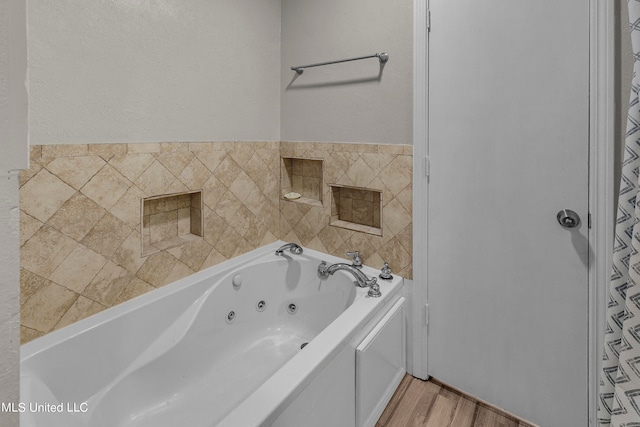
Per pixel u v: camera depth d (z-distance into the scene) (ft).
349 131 6.30
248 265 6.49
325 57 6.51
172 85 5.29
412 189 5.65
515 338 4.94
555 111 4.36
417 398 5.51
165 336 5.18
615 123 4.00
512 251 4.85
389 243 6.03
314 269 6.64
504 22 4.63
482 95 4.89
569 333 4.50
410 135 5.60
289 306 6.93
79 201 4.36
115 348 4.61
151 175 5.12
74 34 4.18
